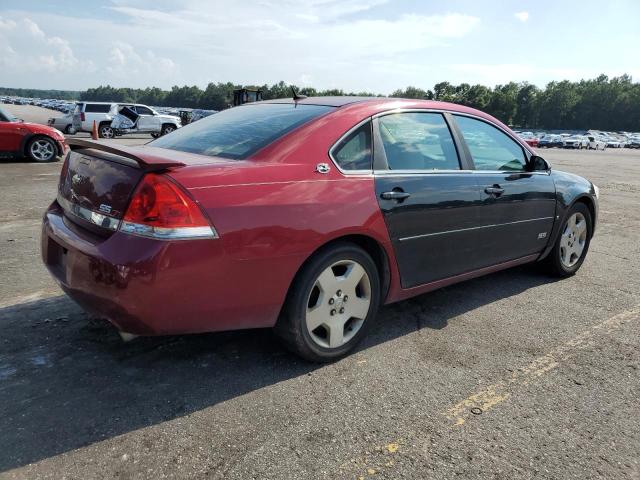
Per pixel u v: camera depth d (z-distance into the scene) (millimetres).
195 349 3273
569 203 4789
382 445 2412
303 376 3002
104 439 2371
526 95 138750
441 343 3523
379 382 2973
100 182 2713
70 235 2803
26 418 2494
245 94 18125
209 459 2268
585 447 2453
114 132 25000
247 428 2496
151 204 2441
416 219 3414
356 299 3225
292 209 2779
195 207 2488
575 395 2914
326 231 2900
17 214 7051
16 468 2164
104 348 3227
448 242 3691
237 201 2609
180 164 2561
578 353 3438
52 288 4219
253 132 3223
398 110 3555
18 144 13312
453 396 2857
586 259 5898
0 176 10688
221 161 2844
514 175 4230
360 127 3273
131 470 2184
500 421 2637
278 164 2881
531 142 45000
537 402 2826
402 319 3920
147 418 2539
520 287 4777
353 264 3143
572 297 4539
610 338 3693
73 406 2609
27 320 3576
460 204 3695
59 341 3291
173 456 2279
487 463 2314
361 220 3072
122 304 2463
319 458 2305
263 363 3135
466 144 3932
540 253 4723
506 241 4223
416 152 3562
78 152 3148
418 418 2637
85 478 2129
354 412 2664
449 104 3994
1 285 4254
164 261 2418
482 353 3391
